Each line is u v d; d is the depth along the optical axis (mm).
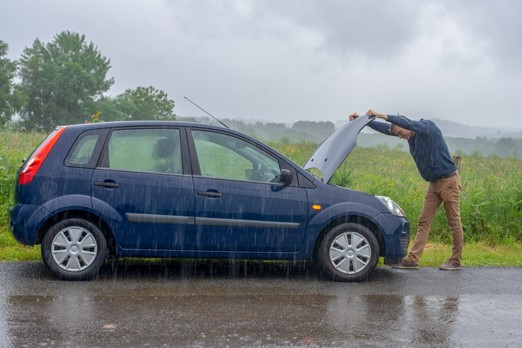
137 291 6648
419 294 7012
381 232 7723
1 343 4785
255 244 7379
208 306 6129
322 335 5285
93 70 124188
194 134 7418
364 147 37969
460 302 6684
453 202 8633
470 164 28688
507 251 10273
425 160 8633
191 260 8453
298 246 7488
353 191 7770
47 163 7031
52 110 117062
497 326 5758
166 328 5320
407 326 5660
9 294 6309
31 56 119562
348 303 6465
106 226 7195
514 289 7438
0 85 101312
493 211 11031
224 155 7434
